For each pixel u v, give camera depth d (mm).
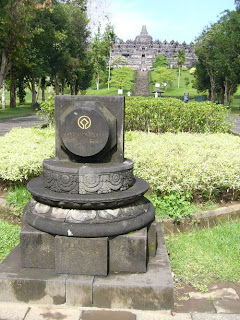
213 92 39156
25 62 25047
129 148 6473
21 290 3004
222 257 3684
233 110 34344
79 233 3049
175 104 10688
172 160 5352
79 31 34281
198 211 4867
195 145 7031
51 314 2854
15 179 5266
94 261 3088
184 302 3010
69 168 3203
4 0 19016
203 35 36781
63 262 3105
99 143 3346
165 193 5082
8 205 5055
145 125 10898
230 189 5379
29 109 32906
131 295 2930
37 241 3203
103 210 3195
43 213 3293
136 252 3148
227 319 2762
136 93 53656
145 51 78312
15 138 7484
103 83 64125
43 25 25609
